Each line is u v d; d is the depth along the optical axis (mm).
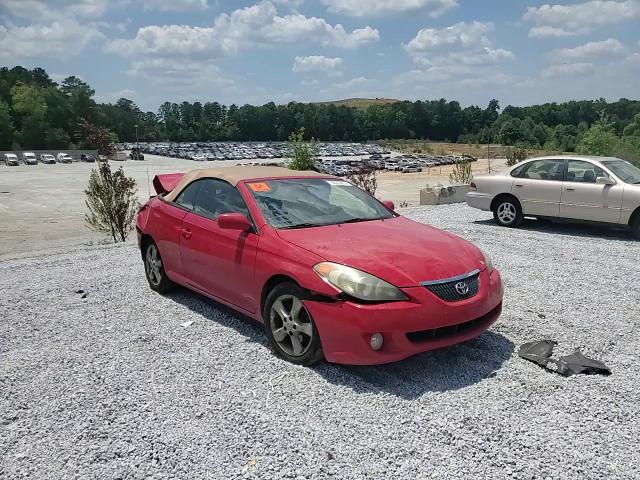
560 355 4336
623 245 9078
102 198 13930
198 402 3586
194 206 5453
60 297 6102
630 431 3201
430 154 142000
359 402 3557
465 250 4379
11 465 2936
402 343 3697
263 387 3785
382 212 5266
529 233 10336
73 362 4277
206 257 5004
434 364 4148
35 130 142750
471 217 12555
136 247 9250
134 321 5211
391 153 151375
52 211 32250
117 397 3676
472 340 4645
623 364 4180
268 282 4352
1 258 8906
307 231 4473
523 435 3154
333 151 150500
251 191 4895
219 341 4645
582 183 10188
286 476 2789
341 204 5113
